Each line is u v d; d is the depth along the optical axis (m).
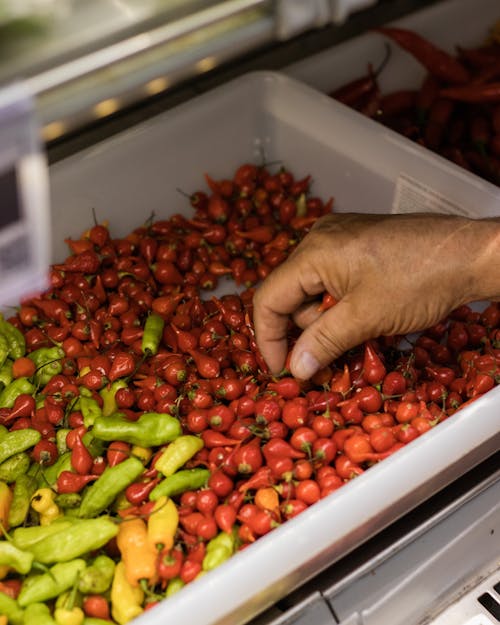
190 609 0.58
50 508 0.69
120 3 0.48
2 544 0.64
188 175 0.91
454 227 0.68
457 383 0.75
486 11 1.03
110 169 0.85
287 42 1.00
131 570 0.64
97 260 0.84
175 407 0.73
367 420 0.72
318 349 0.70
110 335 0.80
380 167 0.87
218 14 0.48
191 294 0.85
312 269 0.69
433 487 0.66
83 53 0.46
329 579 0.65
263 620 0.64
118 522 0.67
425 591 0.67
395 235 0.67
